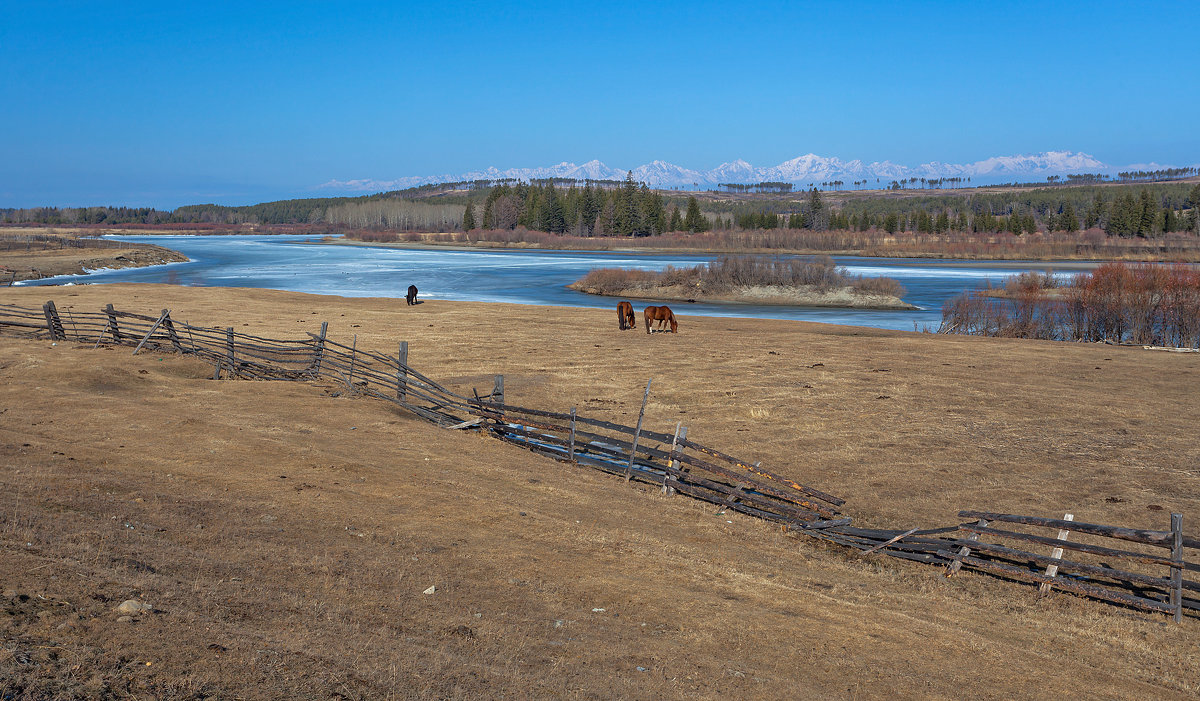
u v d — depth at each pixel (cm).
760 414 2098
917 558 1204
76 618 561
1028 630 931
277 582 764
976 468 1677
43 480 1005
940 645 843
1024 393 2359
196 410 1686
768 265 7169
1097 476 1623
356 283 7488
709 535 1220
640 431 1547
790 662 751
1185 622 991
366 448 1495
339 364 2286
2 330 2616
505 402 2164
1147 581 1013
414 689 556
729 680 688
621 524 1205
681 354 3036
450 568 906
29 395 1681
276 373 2278
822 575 1083
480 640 698
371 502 1149
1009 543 1295
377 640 648
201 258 12688
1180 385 2481
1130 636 930
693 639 780
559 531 1113
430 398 2052
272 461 1315
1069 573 1178
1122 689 775
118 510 923
